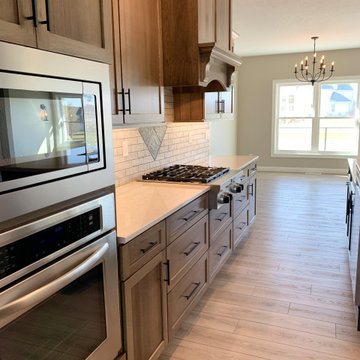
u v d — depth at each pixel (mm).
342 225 4484
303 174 7906
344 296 2811
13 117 1018
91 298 1414
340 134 7770
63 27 1194
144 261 1767
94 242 1404
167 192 2438
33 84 1077
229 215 3186
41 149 1123
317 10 4559
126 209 2016
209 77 2893
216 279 3107
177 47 2689
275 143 8250
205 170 3162
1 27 963
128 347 1686
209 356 2152
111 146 1479
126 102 2088
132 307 1694
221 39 3162
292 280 3080
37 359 1171
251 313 2590
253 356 2148
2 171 992
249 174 3904
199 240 2494
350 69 7363
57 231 1205
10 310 1006
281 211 5129
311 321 2486
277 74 7922
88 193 1355
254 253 3654
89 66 1321
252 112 8273
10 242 1033
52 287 1134
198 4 2602
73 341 1335
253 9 4496
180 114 3260
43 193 1140
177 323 2193
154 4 2396
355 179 3086
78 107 1273
